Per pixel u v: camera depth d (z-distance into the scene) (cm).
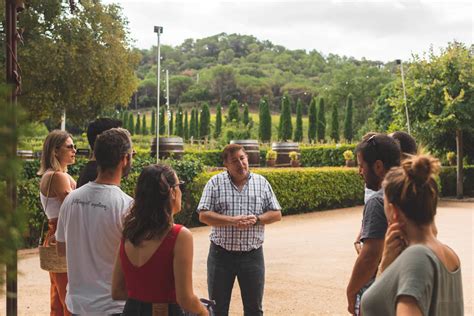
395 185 204
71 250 309
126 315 271
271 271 855
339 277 813
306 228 1365
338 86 7662
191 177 1326
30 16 2059
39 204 1009
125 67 2452
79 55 2202
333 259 955
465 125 2148
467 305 648
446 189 2305
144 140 4884
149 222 267
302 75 11031
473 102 2131
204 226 1367
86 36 2220
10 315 278
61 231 321
